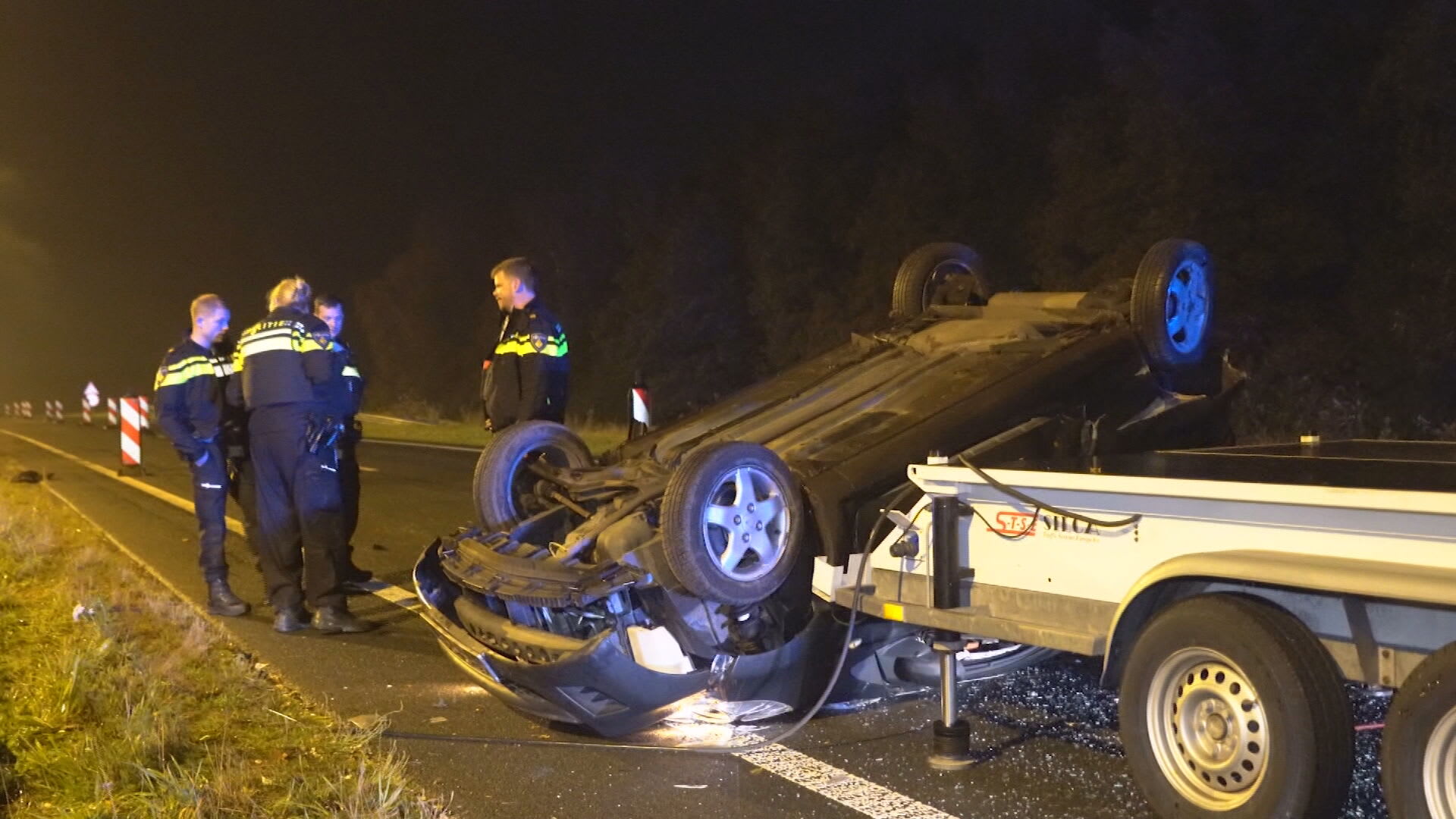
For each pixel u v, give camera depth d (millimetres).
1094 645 4273
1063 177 20328
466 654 5473
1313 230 17266
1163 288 6000
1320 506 3643
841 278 26312
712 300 30172
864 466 5305
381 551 10266
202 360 7723
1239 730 3840
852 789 4648
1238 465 5266
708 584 4949
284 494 7316
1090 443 5820
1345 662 3787
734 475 5074
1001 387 5684
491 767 4980
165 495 14203
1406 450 6195
